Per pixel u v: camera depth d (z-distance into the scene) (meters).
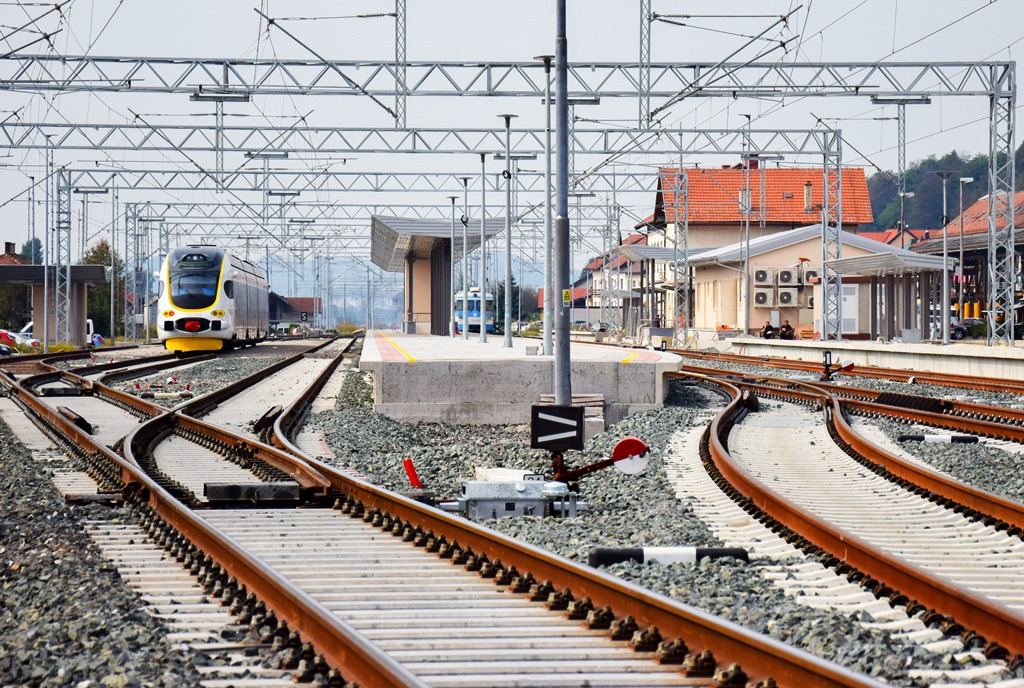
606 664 17.23
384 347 110.12
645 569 24.89
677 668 17.06
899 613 20.88
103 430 59.53
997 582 24.06
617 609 19.86
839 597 22.28
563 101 53.28
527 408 65.50
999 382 82.94
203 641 19.16
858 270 132.75
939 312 183.12
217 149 123.88
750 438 53.09
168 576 24.47
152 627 19.92
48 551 27.72
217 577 23.52
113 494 34.72
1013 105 101.25
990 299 104.69
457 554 25.36
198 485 39.28
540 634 19.38
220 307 148.12
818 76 99.50
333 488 34.75
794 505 29.56
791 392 76.25
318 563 25.48
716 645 16.94
